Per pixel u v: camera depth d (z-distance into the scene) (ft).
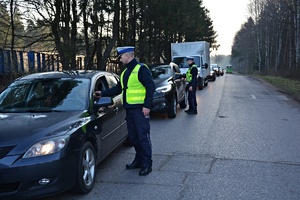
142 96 16.33
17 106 16.10
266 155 19.83
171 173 16.72
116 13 55.88
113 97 19.12
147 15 84.69
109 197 13.84
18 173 11.69
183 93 39.99
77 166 13.28
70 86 16.97
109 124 17.37
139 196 13.91
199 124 29.81
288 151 20.68
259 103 44.91
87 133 14.19
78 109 15.61
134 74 16.19
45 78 17.76
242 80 111.96
